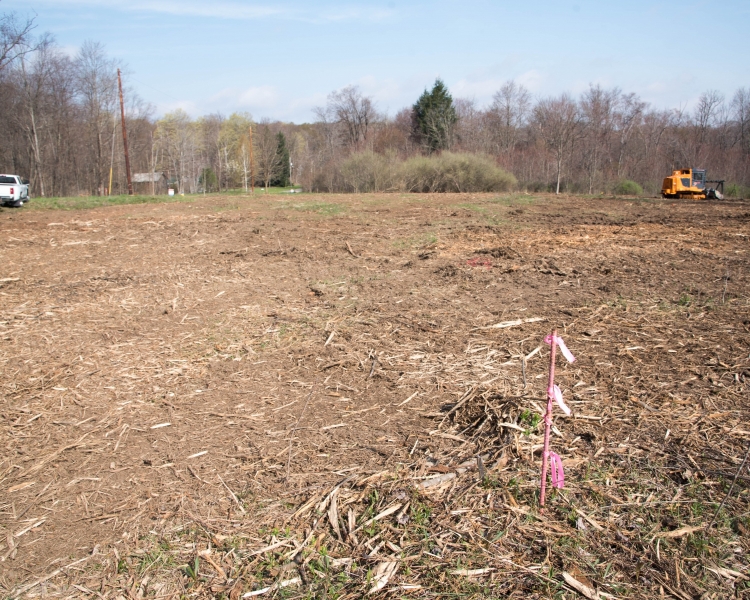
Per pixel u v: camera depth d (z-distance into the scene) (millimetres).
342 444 3852
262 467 3598
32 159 48031
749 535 2852
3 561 2826
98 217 18516
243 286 8312
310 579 2664
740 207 20859
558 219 16609
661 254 10141
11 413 4398
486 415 4113
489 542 2863
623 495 3197
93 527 3070
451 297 7520
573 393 4484
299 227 14969
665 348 5391
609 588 2551
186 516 3141
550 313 6652
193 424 4188
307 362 5320
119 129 54031
